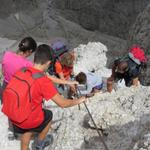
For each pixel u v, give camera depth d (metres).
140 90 4.47
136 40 8.89
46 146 3.98
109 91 4.80
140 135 3.33
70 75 5.29
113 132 3.69
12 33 13.16
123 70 4.87
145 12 8.95
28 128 3.48
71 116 4.25
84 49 7.53
